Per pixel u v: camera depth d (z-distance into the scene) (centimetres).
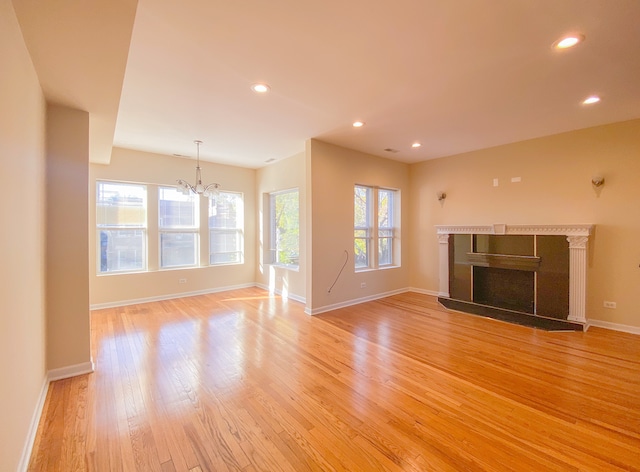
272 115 341
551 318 410
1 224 132
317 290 450
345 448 172
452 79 259
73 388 236
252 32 196
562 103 309
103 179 468
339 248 480
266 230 629
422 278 588
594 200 385
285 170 556
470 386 241
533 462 162
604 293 379
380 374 261
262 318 424
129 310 460
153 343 329
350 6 173
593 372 262
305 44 210
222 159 562
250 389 236
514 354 301
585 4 171
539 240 418
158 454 167
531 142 438
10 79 143
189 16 180
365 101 302
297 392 232
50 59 186
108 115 275
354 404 216
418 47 214
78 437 180
